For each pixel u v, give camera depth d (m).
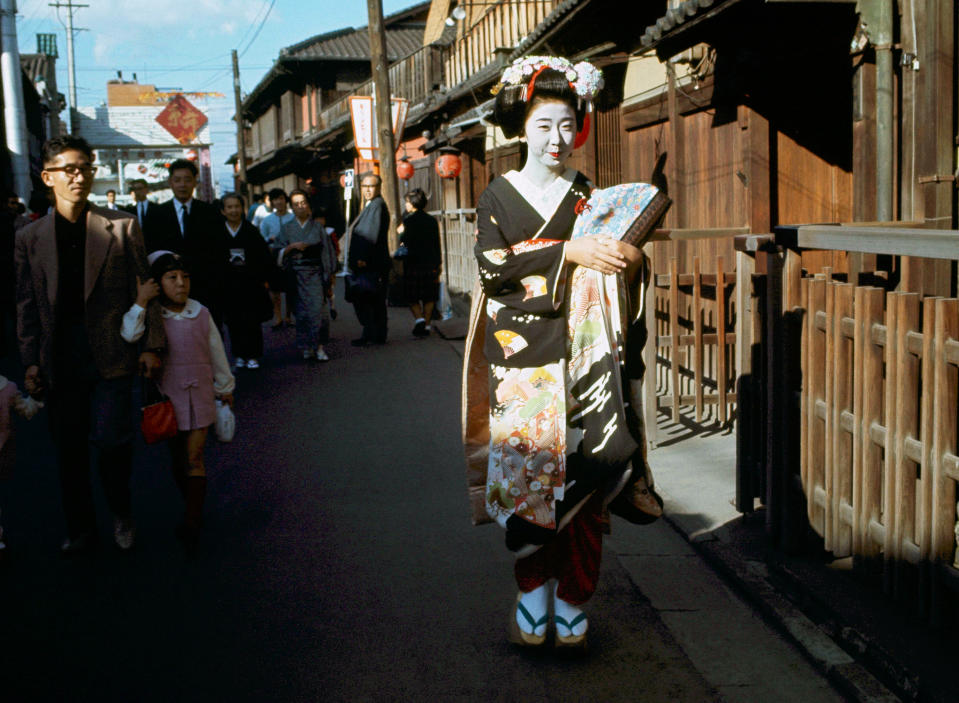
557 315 2.92
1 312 9.05
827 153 7.20
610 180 10.62
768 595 3.54
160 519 4.80
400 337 11.55
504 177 3.03
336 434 6.52
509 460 2.98
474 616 3.53
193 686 3.04
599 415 2.93
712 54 7.71
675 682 3.00
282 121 39.09
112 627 3.50
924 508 3.02
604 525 3.15
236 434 6.61
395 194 15.34
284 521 4.70
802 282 3.67
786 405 3.71
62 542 4.45
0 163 24.77
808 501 3.62
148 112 65.62
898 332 3.08
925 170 5.42
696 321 6.05
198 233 7.67
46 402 4.29
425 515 4.74
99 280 4.11
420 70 20.59
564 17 10.07
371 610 3.60
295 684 3.04
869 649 2.97
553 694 2.93
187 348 4.33
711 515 4.49
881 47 5.62
